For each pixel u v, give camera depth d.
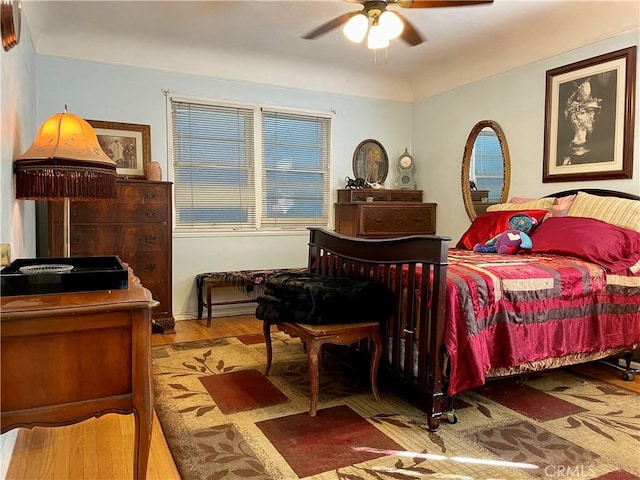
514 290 2.38
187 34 4.04
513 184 4.30
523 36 3.98
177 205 4.53
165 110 4.40
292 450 2.02
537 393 2.71
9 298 1.48
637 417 2.38
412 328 2.34
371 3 2.69
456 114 4.95
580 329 2.62
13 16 1.96
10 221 2.12
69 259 2.09
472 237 3.77
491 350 2.32
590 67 3.59
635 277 2.81
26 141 3.08
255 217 4.87
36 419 1.38
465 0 2.65
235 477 1.81
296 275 2.80
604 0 3.31
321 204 5.21
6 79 2.04
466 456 1.97
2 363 1.33
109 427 2.26
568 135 3.78
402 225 5.02
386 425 2.27
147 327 1.49
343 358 3.02
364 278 2.76
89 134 2.35
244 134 4.77
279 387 2.78
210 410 2.44
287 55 4.58
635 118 3.32
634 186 3.33
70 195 2.34
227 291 4.77
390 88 5.46
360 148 5.35
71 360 1.41
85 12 3.57
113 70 4.18
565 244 3.02
